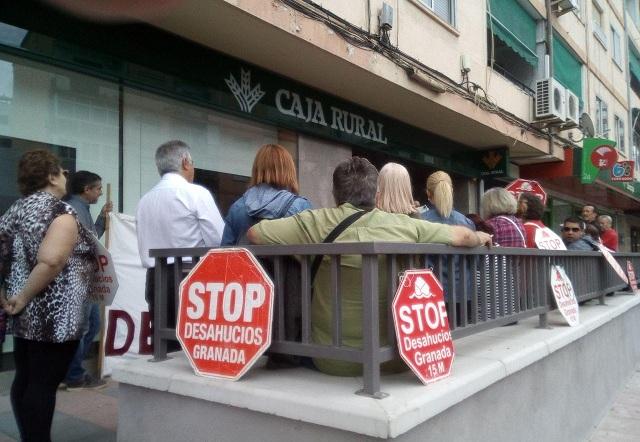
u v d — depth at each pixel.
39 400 2.68
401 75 7.48
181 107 6.19
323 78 7.16
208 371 2.40
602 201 20.47
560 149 12.72
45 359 2.72
